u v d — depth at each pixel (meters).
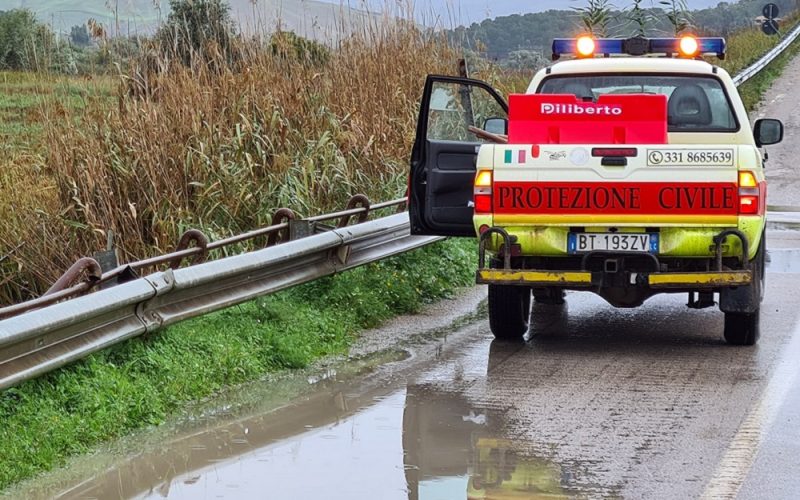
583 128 8.62
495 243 8.67
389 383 7.93
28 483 5.82
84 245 9.73
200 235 8.70
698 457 6.06
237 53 12.50
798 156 24.58
